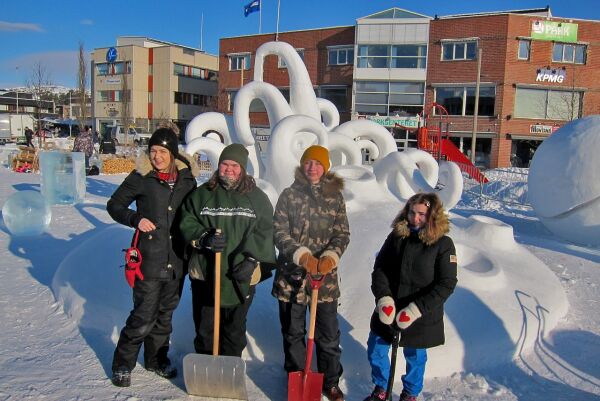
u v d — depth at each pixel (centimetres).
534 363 397
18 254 652
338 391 326
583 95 3014
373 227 527
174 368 353
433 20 3056
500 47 2925
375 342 326
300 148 814
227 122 920
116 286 450
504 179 1975
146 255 327
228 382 314
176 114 4725
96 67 4900
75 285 466
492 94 2984
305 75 910
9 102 6462
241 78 3594
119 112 4816
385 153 911
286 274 328
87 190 1384
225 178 322
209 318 334
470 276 445
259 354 377
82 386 328
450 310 403
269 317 393
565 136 884
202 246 315
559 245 857
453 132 3062
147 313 329
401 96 3162
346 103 3350
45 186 1073
